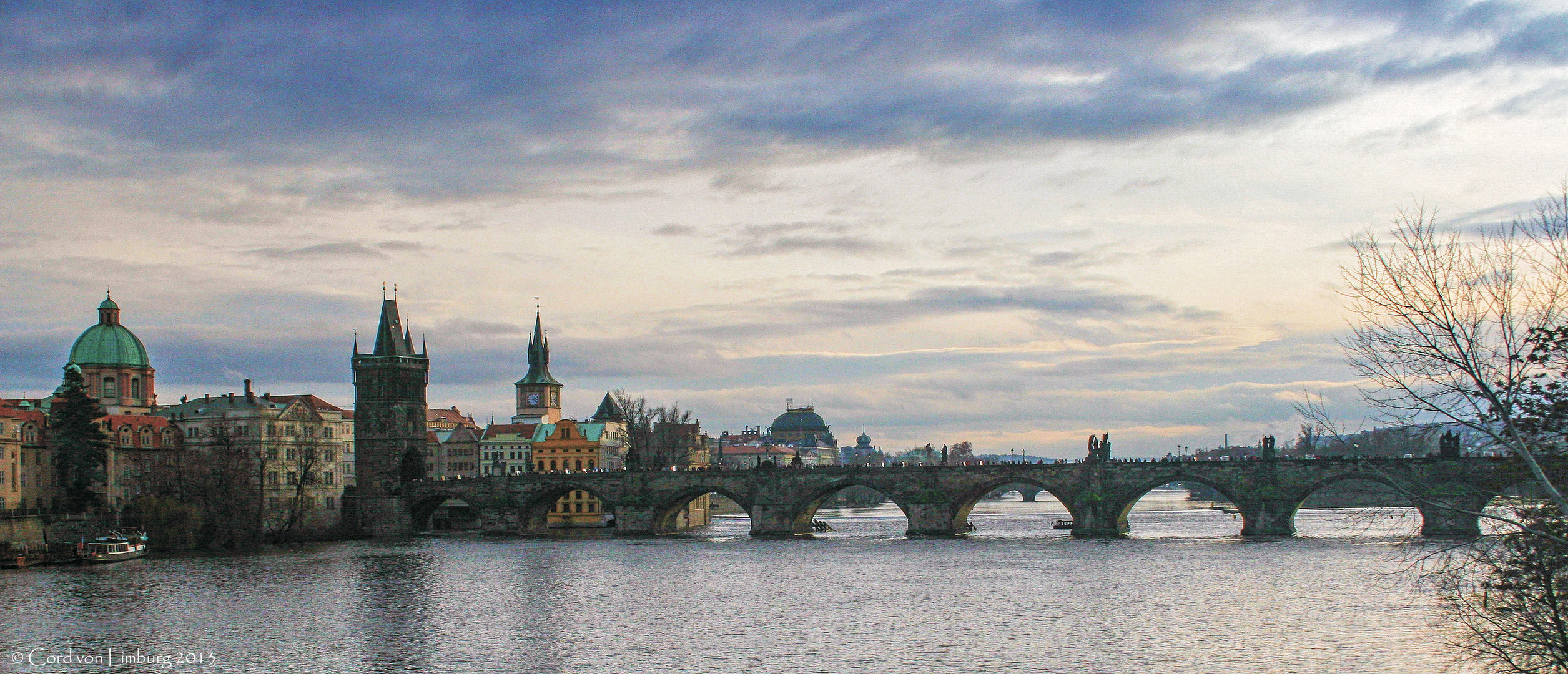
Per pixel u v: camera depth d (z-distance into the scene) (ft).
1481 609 225.97
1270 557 559.79
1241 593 441.27
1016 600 435.12
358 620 410.93
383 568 575.38
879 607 425.28
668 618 408.67
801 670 325.42
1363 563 526.16
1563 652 168.66
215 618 416.05
